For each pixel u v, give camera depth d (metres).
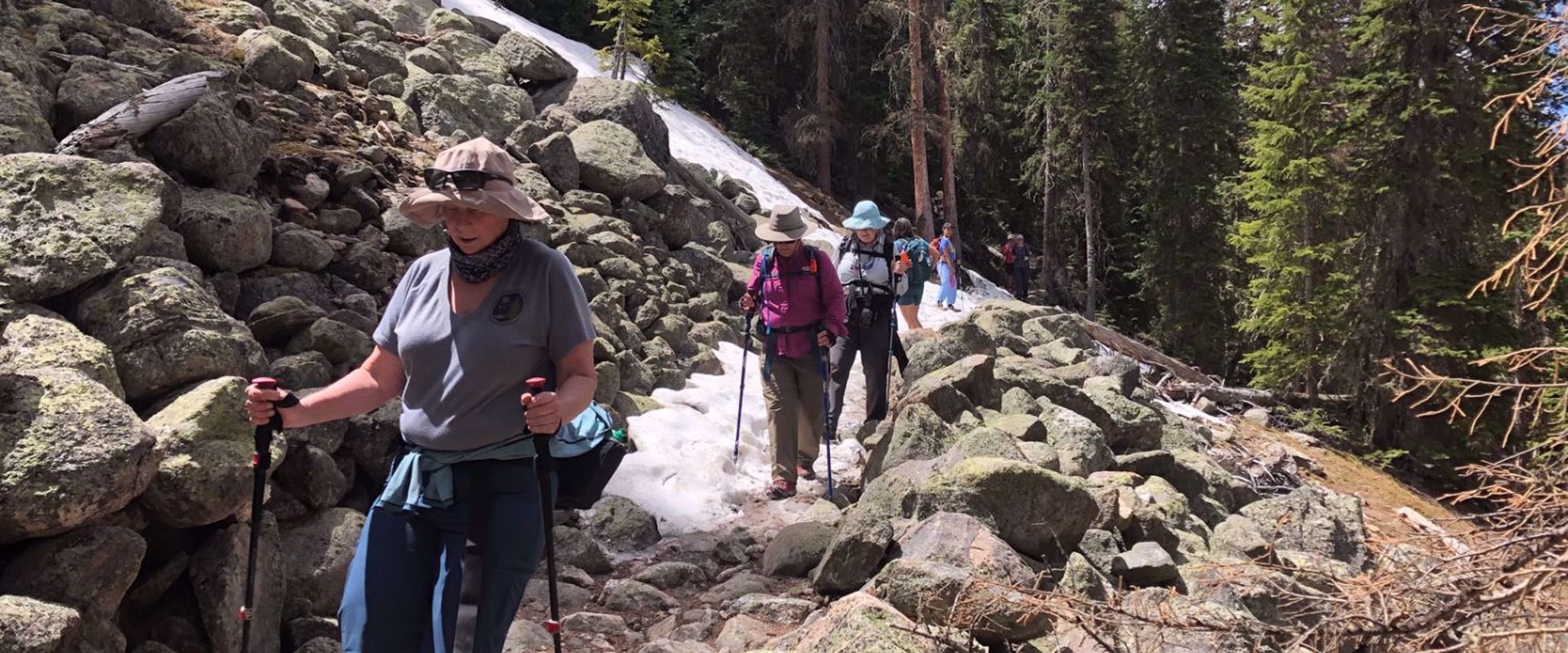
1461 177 15.52
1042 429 6.87
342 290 6.24
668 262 10.05
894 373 8.99
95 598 3.21
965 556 4.46
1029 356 10.38
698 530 5.71
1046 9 29.36
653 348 8.04
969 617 3.96
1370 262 16.88
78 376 3.46
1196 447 9.32
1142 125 30.02
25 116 5.29
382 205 7.51
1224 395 14.47
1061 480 5.08
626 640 4.37
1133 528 5.74
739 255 12.09
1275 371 17.88
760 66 29.67
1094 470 6.92
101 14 8.07
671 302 9.30
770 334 6.25
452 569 2.54
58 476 3.14
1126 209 31.81
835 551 4.76
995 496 5.05
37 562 3.16
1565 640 3.27
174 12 8.70
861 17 28.67
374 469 4.74
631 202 10.46
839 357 7.15
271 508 4.11
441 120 10.57
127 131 5.55
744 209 14.98
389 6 13.51
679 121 22.59
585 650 4.23
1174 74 29.08
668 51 27.56
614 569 5.18
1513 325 15.07
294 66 8.95
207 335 4.16
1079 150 29.66
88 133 5.45
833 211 26.03
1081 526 5.11
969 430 6.77
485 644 2.48
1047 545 5.04
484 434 2.58
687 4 31.50
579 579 4.91
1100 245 30.00
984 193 32.97
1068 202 30.55
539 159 10.23
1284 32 20.27
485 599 2.51
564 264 2.67
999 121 31.86
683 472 6.29
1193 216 28.44
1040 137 31.83
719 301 10.08
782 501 6.19
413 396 2.64
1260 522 6.54
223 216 5.42
